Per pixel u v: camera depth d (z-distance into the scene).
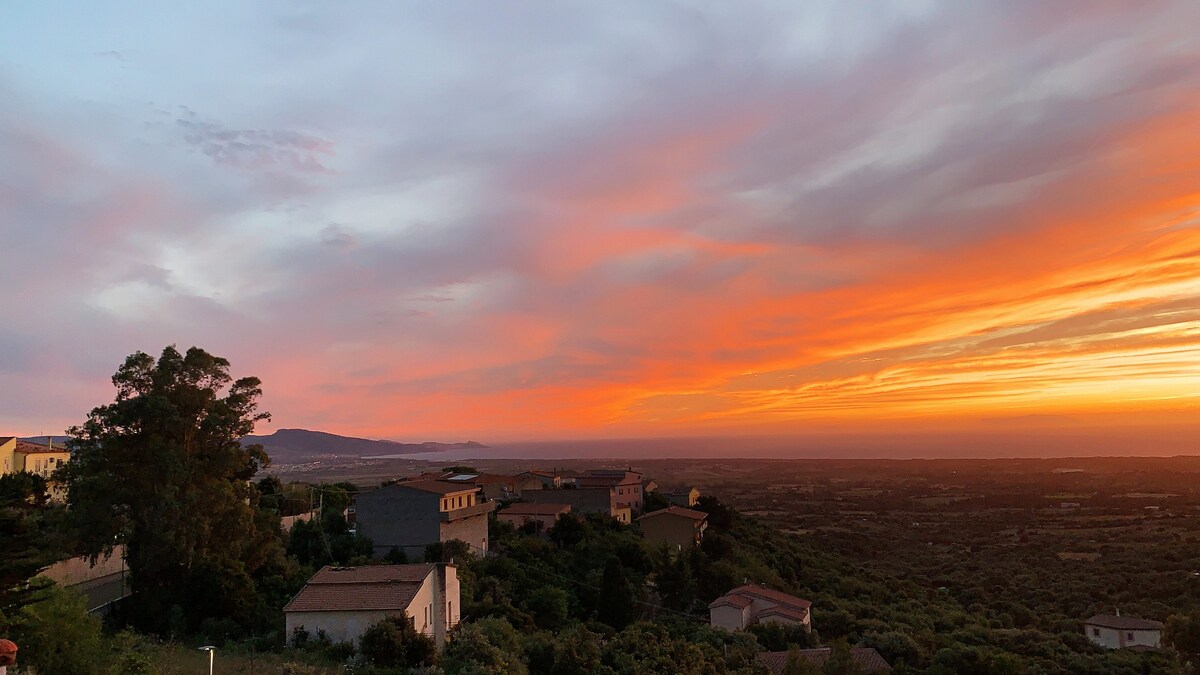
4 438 78.88
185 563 49.28
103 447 49.50
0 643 10.85
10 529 26.05
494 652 42.31
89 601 50.22
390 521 71.44
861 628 72.50
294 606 43.03
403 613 41.78
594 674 43.88
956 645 65.56
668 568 77.38
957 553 129.50
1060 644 69.50
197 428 52.44
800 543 128.25
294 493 89.06
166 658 38.72
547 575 71.69
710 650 54.72
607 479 119.56
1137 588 95.69
